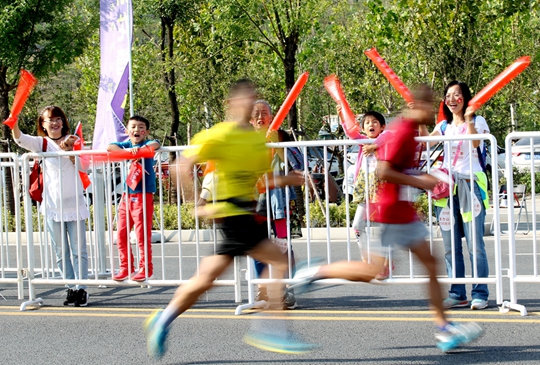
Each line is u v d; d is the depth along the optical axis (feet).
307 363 15.69
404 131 15.28
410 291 23.68
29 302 22.81
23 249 42.01
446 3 51.60
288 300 21.33
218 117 69.97
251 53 67.92
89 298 24.44
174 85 64.59
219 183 15.52
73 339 18.47
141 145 22.70
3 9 49.62
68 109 92.17
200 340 17.92
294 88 21.91
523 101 72.54
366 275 15.52
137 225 22.72
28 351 17.44
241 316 20.48
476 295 20.52
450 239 20.26
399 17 54.39
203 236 43.16
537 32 63.46
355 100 72.49
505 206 56.90
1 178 25.64
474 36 52.21
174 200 53.42
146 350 17.13
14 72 54.60
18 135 22.25
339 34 73.00
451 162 20.25
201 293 15.39
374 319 19.67
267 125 20.97
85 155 22.30
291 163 21.07
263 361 15.96
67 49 53.06
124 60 40.14
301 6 50.55
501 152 64.90
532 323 18.53
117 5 40.29
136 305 22.88
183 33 66.74
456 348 16.37
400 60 65.10
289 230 20.90
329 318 19.94
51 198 22.76
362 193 21.50
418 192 17.76
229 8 49.96
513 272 19.89
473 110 19.88
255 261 21.93
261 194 21.04
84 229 22.95
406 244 15.40
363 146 19.88
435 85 54.29
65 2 52.19
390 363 15.48
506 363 15.20
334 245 39.29
